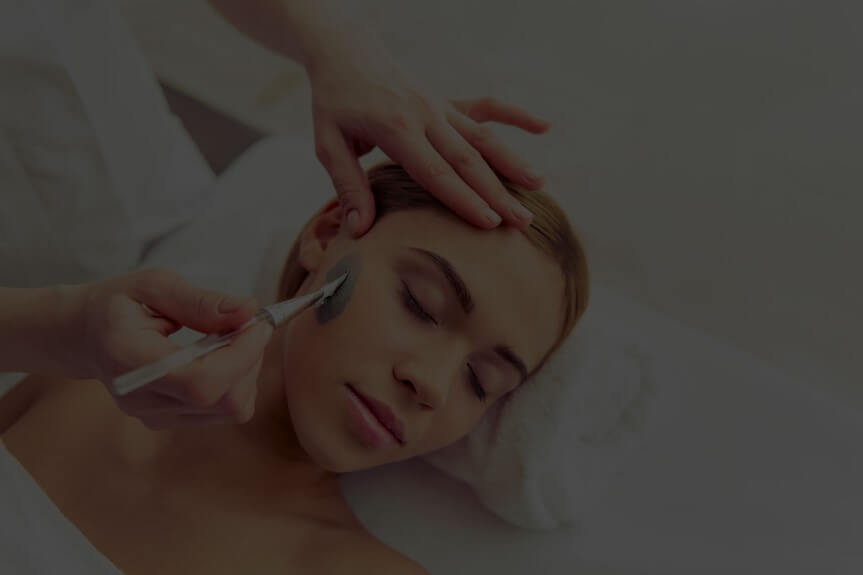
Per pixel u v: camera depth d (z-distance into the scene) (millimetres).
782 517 935
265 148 1209
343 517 896
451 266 718
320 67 831
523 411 874
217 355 489
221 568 783
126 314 520
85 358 564
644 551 908
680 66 1154
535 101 1225
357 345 708
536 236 769
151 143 1049
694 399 1020
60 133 906
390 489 954
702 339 1081
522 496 876
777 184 1104
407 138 748
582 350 886
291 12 855
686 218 1153
